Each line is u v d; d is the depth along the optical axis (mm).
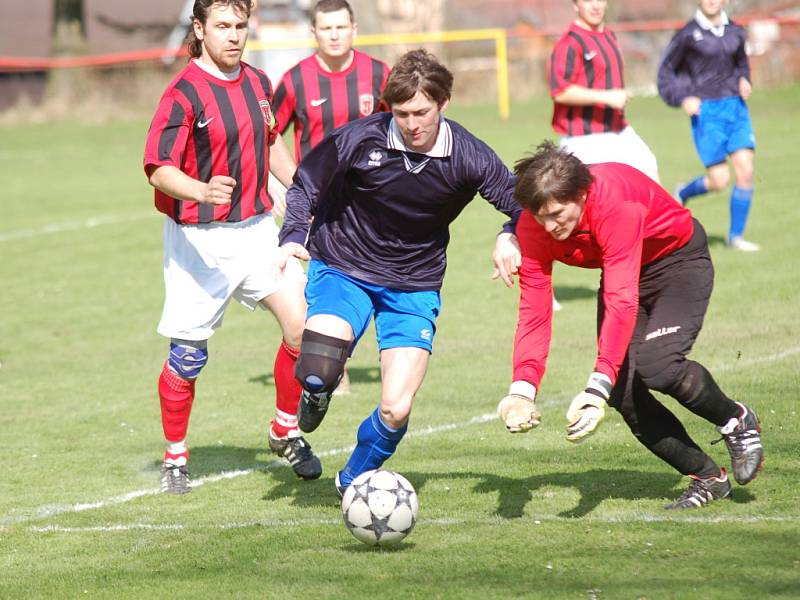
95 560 16281
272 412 25609
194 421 25141
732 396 23234
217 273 19766
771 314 30438
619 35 106812
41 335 34969
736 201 38656
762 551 14641
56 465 22141
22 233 53562
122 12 122312
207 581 14945
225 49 19125
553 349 29141
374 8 110438
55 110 109875
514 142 70938
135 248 48969
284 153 21203
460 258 42562
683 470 16781
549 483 18781
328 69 26484
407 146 15969
